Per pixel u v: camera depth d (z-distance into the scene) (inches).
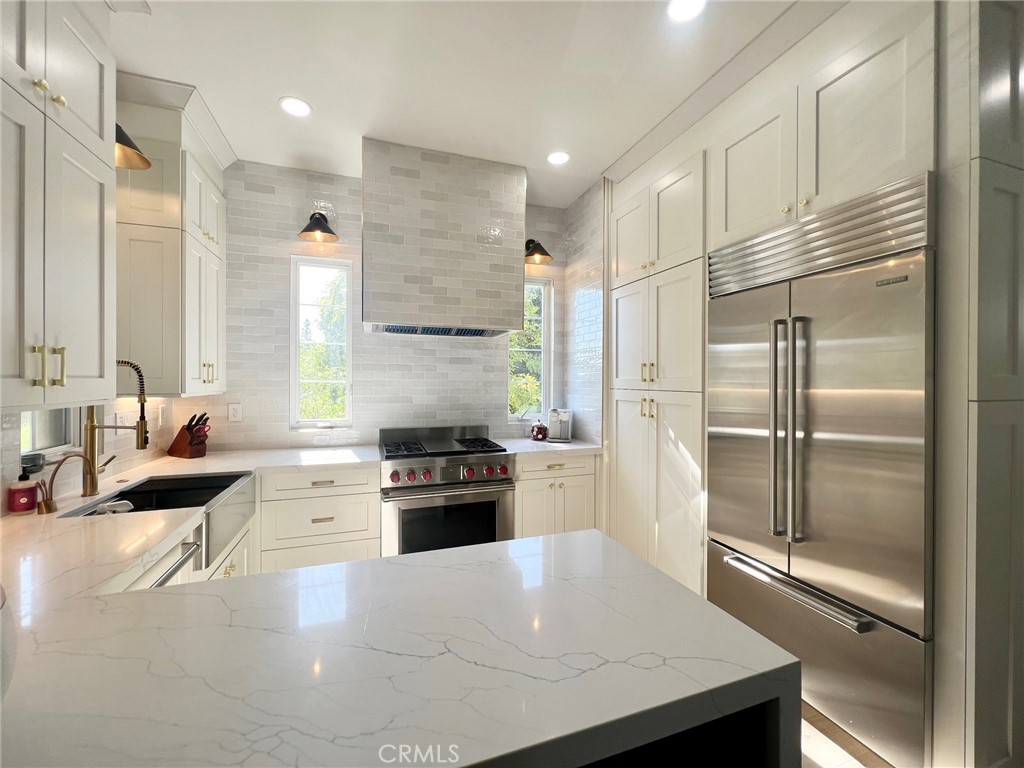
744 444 76.8
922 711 52.9
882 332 56.4
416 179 104.9
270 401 114.5
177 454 100.3
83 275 51.8
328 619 31.5
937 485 52.8
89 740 20.4
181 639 28.8
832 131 63.6
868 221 58.0
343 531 96.9
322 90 83.4
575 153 107.5
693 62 75.1
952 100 51.3
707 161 87.2
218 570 70.8
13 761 19.1
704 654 28.0
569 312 140.4
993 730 51.0
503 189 112.0
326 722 21.7
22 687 23.9
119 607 32.9
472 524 106.1
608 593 36.0
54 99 46.9
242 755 19.7
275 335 114.7
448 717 22.2
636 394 108.3
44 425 68.8
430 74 78.7
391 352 124.5
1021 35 52.2
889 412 55.7
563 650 28.1
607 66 76.4
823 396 63.8
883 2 57.1
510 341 139.4
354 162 112.2
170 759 19.4
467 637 29.4
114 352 57.5
